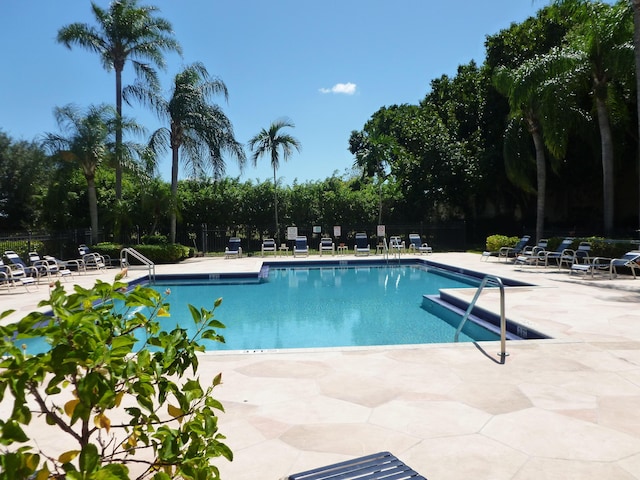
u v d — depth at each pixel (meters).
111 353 1.22
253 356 5.38
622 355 5.26
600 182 23.41
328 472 2.38
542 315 7.47
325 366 5.00
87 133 18.64
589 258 13.14
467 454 3.09
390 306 10.55
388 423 3.58
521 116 19.88
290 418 3.69
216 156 21.41
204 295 12.15
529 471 2.87
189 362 1.53
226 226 25.02
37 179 25.36
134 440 1.50
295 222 25.86
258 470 2.91
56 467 1.24
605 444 3.21
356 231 26.20
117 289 1.49
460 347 5.67
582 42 16.97
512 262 17.34
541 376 4.61
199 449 1.45
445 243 26.31
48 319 1.20
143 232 23.70
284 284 14.05
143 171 20.34
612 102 16.86
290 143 24.00
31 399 4.16
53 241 17.95
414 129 27.62
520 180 20.53
